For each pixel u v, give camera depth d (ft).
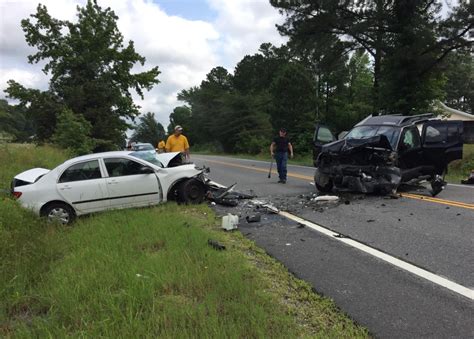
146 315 11.07
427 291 13.47
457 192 33.24
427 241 19.11
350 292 13.57
